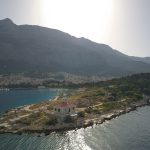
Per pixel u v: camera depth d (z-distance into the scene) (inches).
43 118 5733.3
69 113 5698.8
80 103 7554.1
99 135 4894.2
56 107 5644.7
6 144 4414.4
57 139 4648.1
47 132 5014.8
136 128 5423.2
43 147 4264.3
